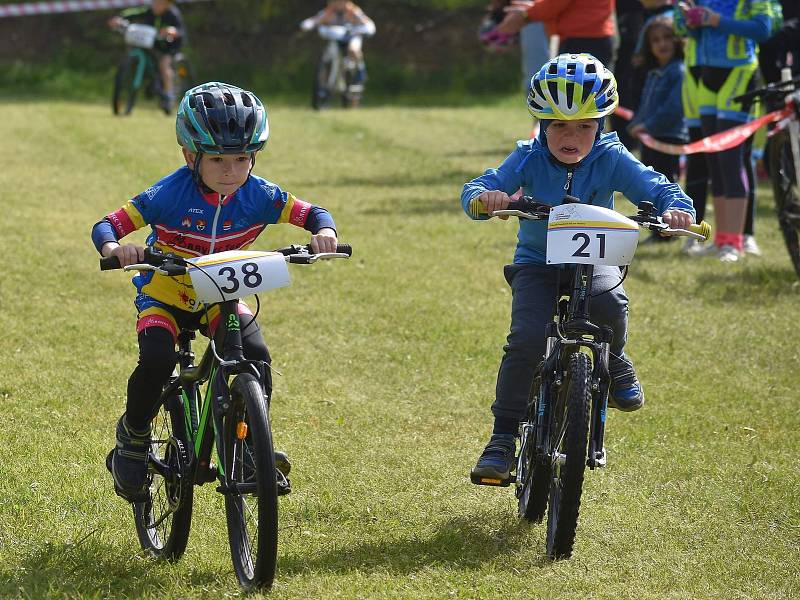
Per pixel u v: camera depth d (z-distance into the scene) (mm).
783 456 11211
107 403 12398
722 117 18453
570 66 8930
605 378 8648
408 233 20562
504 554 9047
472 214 8977
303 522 9641
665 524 9656
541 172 9328
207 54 53688
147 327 8383
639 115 20594
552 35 22719
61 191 23406
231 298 7898
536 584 8469
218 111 7898
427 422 12102
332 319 15492
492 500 10172
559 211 8641
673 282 17359
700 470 10820
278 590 8180
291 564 8711
